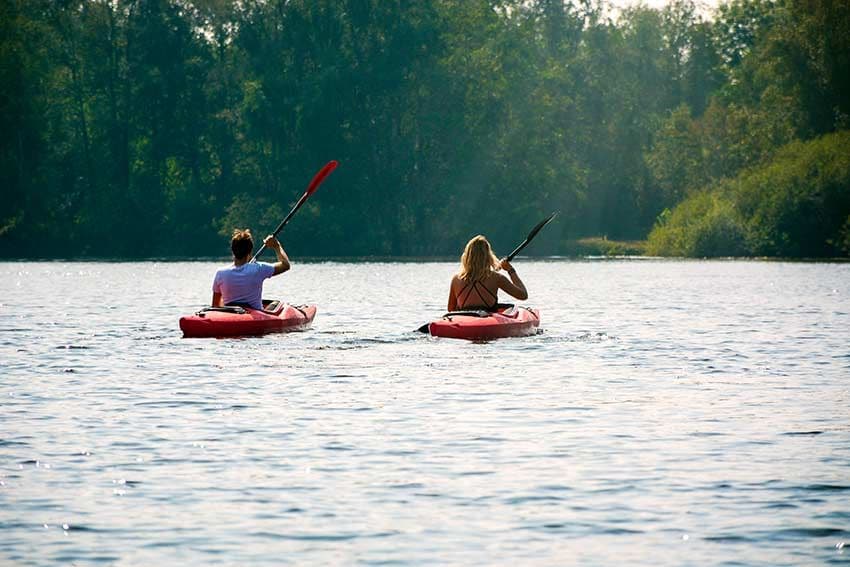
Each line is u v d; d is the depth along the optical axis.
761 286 92.62
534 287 92.31
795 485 20.55
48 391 31.38
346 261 177.00
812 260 168.00
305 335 46.16
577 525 18.19
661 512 18.89
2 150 198.62
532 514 18.81
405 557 16.70
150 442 24.34
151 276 115.62
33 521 18.44
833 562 16.39
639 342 44.88
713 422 26.80
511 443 24.25
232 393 31.03
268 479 21.09
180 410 28.30
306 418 27.19
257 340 44.38
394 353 40.41
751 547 17.06
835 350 42.28
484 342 43.97
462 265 46.84
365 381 33.38
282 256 48.22
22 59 199.88
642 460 22.59
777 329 50.88
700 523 18.25
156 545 17.23
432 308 63.28
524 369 36.28
